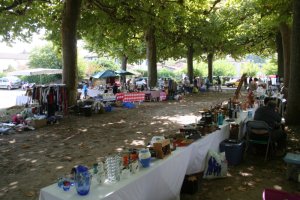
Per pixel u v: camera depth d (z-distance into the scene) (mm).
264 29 25375
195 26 25750
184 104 19281
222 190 5145
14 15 16562
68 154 7543
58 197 2959
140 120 12875
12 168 6500
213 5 19750
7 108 17828
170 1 16688
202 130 5836
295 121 10109
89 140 9086
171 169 4195
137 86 26781
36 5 16922
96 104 14945
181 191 4988
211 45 31047
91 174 3375
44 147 8281
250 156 7043
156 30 24188
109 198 2998
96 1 16219
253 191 5105
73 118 13398
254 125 6691
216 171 5645
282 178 5688
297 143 8133
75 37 14812
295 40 9953
